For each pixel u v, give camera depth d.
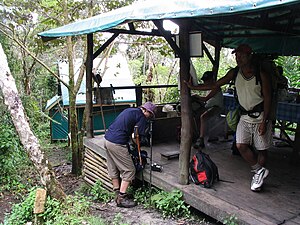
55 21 7.95
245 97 3.40
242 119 3.50
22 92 7.82
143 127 4.15
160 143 5.59
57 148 10.30
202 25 5.87
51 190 4.14
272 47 6.72
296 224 2.91
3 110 6.51
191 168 3.93
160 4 3.28
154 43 8.63
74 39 8.25
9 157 6.29
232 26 5.83
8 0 7.14
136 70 13.12
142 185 4.68
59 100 10.51
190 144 3.82
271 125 3.50
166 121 5.69
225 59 11.78
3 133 6.25
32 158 4.16
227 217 3.14
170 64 12.34
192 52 3.64
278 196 3.51
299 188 3.73
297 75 8.05
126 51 13.80
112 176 4.39
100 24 4.12
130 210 4.09
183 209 3.73
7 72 4.14
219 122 6.00
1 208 5.09
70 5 7.94
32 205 4.17
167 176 4.14
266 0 2.21
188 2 3.08
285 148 5.39
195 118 5.44
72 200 4.18
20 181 6.45
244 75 3.36
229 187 3.76
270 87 3.29
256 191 3.62
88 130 5.86
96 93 5.80
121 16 3.67
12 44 7.59
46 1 7.37
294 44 6.55
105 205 4.39
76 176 7.32
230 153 5.04
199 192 3.63
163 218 3.73
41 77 11.77
